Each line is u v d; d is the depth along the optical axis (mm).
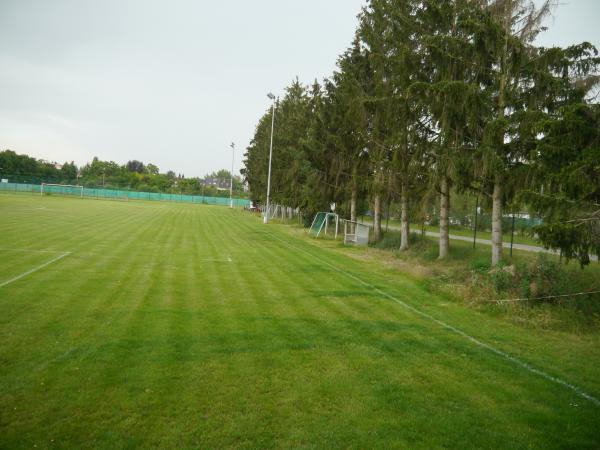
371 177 20438
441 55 12648
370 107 17266
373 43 18625
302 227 33062
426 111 14602
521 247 21656
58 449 3602
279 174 39062
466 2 14367
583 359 6469
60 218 25797
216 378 5121
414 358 6188
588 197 8750
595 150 8164
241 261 14305
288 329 7191
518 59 11562
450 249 17469
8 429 3854
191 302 8555
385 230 28188
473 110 11758
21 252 13258
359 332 7262
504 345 6980
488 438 4137
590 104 9375
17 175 87000
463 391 5168
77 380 4855
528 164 11023
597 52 10781
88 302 8094
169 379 5016
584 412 4762
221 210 57000
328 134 24031
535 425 4434
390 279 12648
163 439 3820
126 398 4512
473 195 15164
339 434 4062
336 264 15078
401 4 16984
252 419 4246
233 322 7395
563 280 9422
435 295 10648
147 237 19234
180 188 104812
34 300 8023
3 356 5414
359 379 5332
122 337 6309
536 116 10594
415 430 4219
